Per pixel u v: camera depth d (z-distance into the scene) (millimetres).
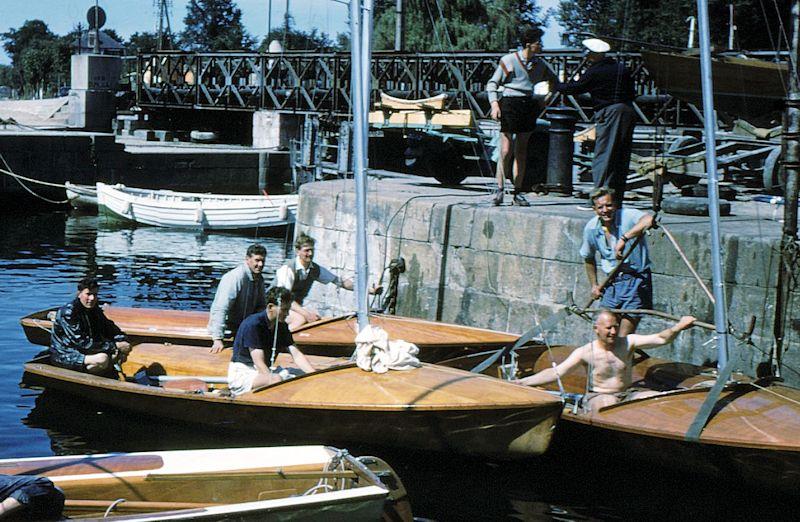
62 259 19172
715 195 8211
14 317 13375
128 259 19484
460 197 12742
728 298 9633
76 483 6219
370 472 6121
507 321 11289
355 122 9094
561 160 13102
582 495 7551
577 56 20438
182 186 29531
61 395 9711
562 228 10797
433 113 15820
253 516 5633
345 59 29344
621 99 11055
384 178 16938
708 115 8195
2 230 22984
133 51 71500
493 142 17281
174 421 8758
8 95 76000
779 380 8266
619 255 8734
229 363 9398
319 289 13547
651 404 7895
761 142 16281
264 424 8305
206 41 60469
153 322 11250
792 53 8859
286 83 33719
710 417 7586
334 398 7996
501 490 7633
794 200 8922
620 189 11266
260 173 30594
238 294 9977
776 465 7234
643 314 8492
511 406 7637
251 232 23797
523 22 34719
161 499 6371
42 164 27516
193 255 20297
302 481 6391
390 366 8352
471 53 23891
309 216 13734
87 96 33688
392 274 12094
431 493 7531
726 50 14211
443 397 7836
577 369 8562
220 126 36312
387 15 35250
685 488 7770
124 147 28562
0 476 5551
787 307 9211
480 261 11555
